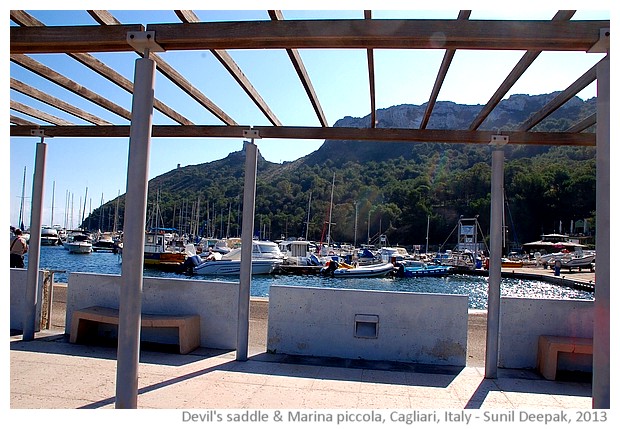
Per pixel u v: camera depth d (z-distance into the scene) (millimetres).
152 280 6250
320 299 5828
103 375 4738
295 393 4387
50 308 6914
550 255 48062
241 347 5465
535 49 2979
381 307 5711
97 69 3873
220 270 30484
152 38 3189
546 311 5520
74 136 5902
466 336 5551
